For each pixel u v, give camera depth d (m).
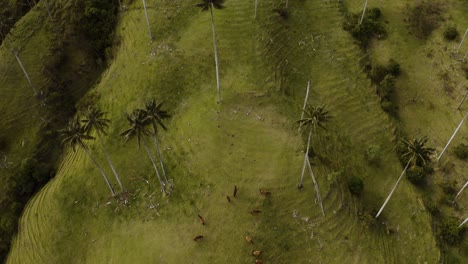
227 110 70.19
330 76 79.81
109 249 60.34
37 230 65.25
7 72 81.12
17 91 79.75
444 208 67.62
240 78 74.56
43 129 77.56
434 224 65.50
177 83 76.06
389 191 68.56
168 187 64.00
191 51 79.75
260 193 60.66
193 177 63.84
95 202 65.38
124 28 88.19
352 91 78.50
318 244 58.38
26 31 86.75
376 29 86.50
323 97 76.69
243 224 58.22
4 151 74.94
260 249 56.47
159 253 57.25
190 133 68.50
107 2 91.44
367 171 70.19
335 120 74.31
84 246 61.88
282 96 73.44
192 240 57.56
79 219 64.38
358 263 58.03
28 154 75.06
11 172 72.88
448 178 70.38
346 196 64.44
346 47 84.19
